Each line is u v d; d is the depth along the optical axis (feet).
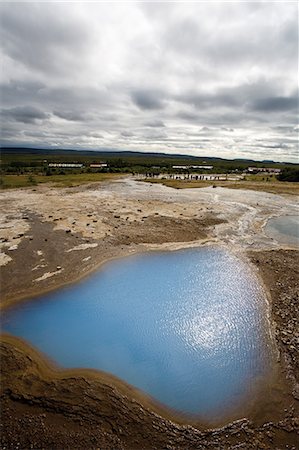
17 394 32.99
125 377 36.45
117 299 52.60
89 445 28.19
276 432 30.01
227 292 55.88
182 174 291.17
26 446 27.89
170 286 57.67
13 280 57.21
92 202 129.29
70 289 55.16
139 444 28.58
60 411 31.30
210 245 81.00
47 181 195.11
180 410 32.35
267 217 114.83
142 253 73.36
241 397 34.06
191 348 41.55
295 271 64.80
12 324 45.11
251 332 44.88
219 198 151.23
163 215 110.11
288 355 40.11
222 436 29.66
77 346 41.19
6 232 83.35
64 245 75.25
